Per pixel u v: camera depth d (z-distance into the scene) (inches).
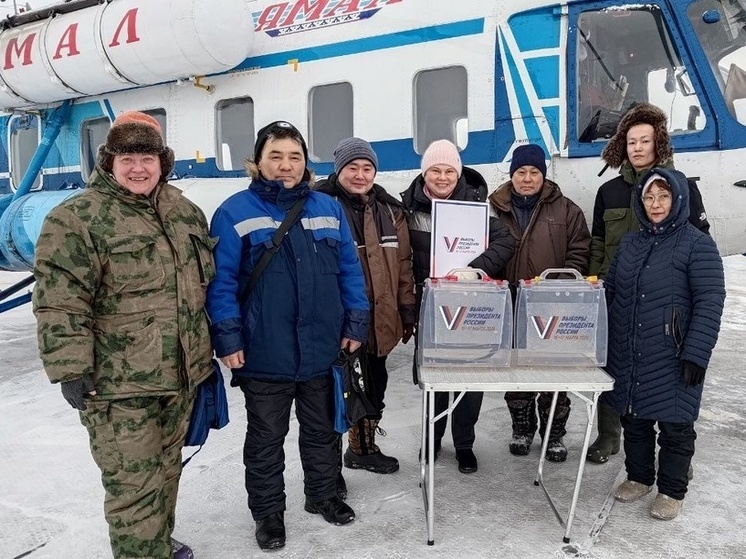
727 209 120.2
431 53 147.3
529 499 95.7
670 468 88.3
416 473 105.4
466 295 83.4
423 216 101.3
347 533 86.8
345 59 159.3
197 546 84.5
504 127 139.4
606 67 129.3
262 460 83.7
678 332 84.2
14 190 238.1
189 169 186.2
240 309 81.4
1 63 195.2
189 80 178.1
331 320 84.1
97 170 69.8
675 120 124.1
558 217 105.3
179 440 75.5
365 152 93.8
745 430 121.6
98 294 68.3
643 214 87.8
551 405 99.0
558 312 83.8
